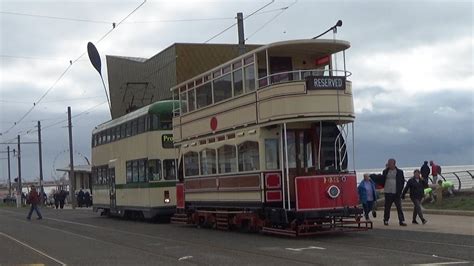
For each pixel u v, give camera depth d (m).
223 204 20.48
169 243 17.36
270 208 17.84
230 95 20.20
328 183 17.17
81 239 19.81
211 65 40.44
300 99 17.22
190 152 23.33
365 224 18.48
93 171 36.91
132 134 29.45
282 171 17.66
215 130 21.17
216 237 18.58
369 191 20.44
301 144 18.12
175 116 25.14
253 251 14.50
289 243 16.02
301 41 17.50
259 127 18.20
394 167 19.53
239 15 25.27
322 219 17.34
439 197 24.52
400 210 19.33
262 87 18.16
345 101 17.62
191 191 23.17
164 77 41.22
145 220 29.73
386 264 11.52
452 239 15.24
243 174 19.08
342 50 18.36
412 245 14.36
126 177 30.28
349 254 13.19
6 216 40.75
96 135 36.50
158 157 26.95
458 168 42.75
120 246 17.08
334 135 17.84
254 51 18.56
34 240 20.02
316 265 11.73
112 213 32.97
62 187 75.62
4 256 15.60
